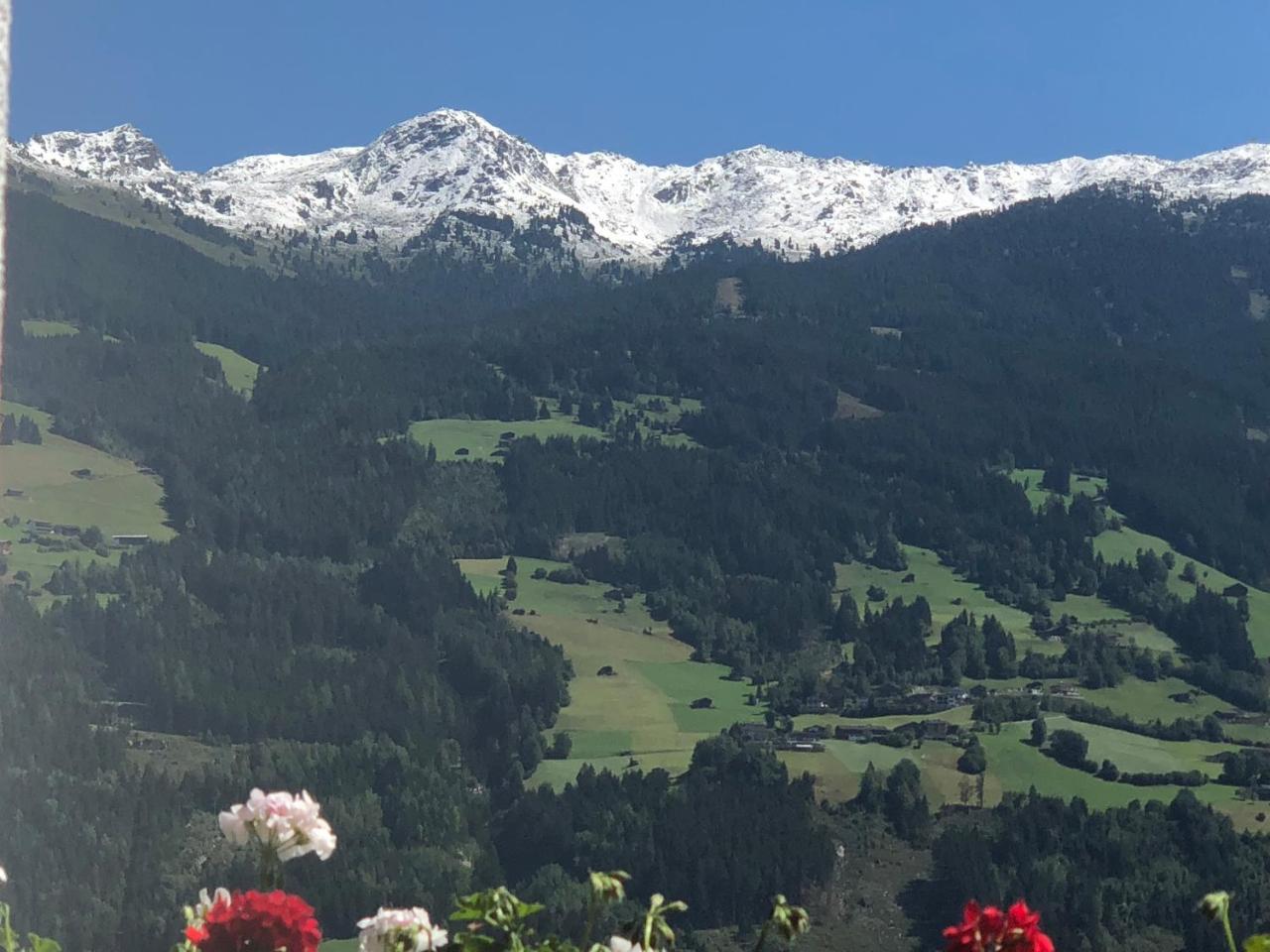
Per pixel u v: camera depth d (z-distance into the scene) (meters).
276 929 6.45
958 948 6.38
